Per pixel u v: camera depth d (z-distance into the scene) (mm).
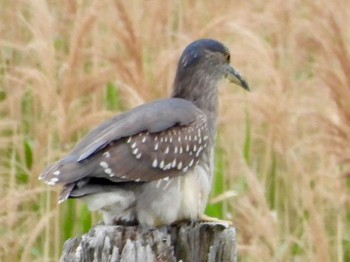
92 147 9734
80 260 8906
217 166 13883
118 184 9867
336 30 13711
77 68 13211
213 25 14281
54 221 13320
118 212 9992
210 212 13156
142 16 14719
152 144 10078
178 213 10164
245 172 13430
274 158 14281
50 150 13273
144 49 14555
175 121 10344
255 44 13945
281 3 15336
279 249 13281
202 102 11094
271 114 13781
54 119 13805
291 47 15188
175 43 14422
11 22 15047
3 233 13180
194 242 9398
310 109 14086
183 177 10219
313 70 15078
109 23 14094
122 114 10414
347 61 13352
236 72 11242
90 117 13227
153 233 9203
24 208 13711
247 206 13133
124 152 9883
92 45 14547
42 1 13922
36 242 13539
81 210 13188
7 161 14039
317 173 13969
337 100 13336
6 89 14641
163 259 9008
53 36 14062
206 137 10547
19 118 14117
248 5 15820
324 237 12891
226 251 9375
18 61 14984
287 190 13977
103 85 13570
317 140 13883
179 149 10227
